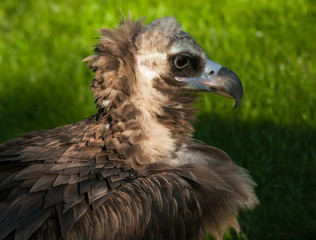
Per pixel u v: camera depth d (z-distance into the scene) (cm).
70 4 1991
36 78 1673
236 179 920
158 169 845
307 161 1315
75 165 818
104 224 768
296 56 1664
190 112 927
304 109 1464
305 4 1881
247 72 1602
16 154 855
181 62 905
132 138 845
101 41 897
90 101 1555
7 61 1759
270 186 1266
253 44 1727
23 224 750
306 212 1207
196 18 1844
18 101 1612
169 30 902
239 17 1848
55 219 765
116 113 854
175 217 808
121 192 789
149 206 790
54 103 1582
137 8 1884
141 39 888
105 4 1942
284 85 1545
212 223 884
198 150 933
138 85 873
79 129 887
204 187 860
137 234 784
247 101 1492
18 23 1942
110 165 830
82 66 1698
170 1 1916
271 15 1848
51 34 1867
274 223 1195
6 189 802
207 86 927
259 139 1382
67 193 780
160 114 886
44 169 812
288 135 1382
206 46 1705
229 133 1416
